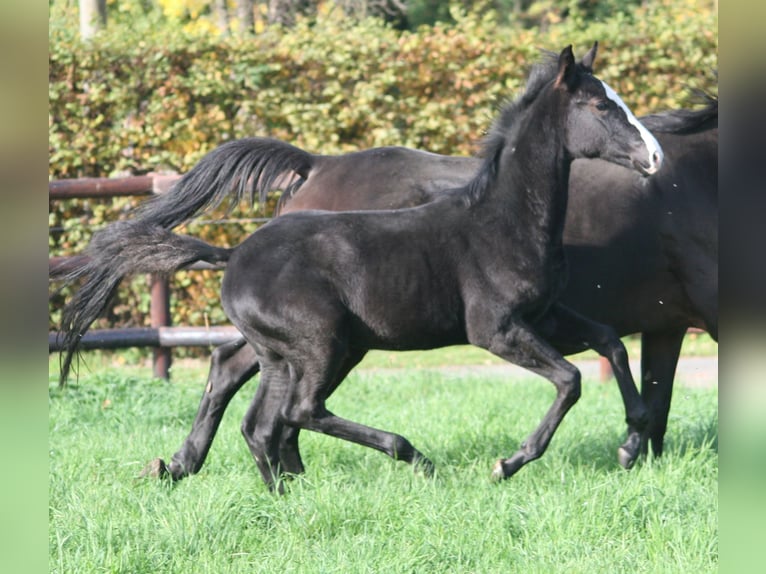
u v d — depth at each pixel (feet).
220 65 61.16
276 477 31.27
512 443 35.86
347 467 33.30
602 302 34.45
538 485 29.78
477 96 62.18
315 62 61.52
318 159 36.01
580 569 23.04
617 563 23.90
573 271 34.01
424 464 30.78
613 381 54.13
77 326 31.89
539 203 30.91
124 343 52.85
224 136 62.18
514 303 30.68
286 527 26.09
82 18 75.10
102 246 31.68
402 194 34.45
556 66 31.83
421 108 62.34
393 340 30.96
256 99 61.77
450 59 61.93
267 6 99.14
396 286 30.40
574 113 30.58
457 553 24.36
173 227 34.27
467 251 30.81
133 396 46.50
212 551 24.84
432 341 31.24
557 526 25.30
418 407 43.75
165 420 42.83
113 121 61.77
